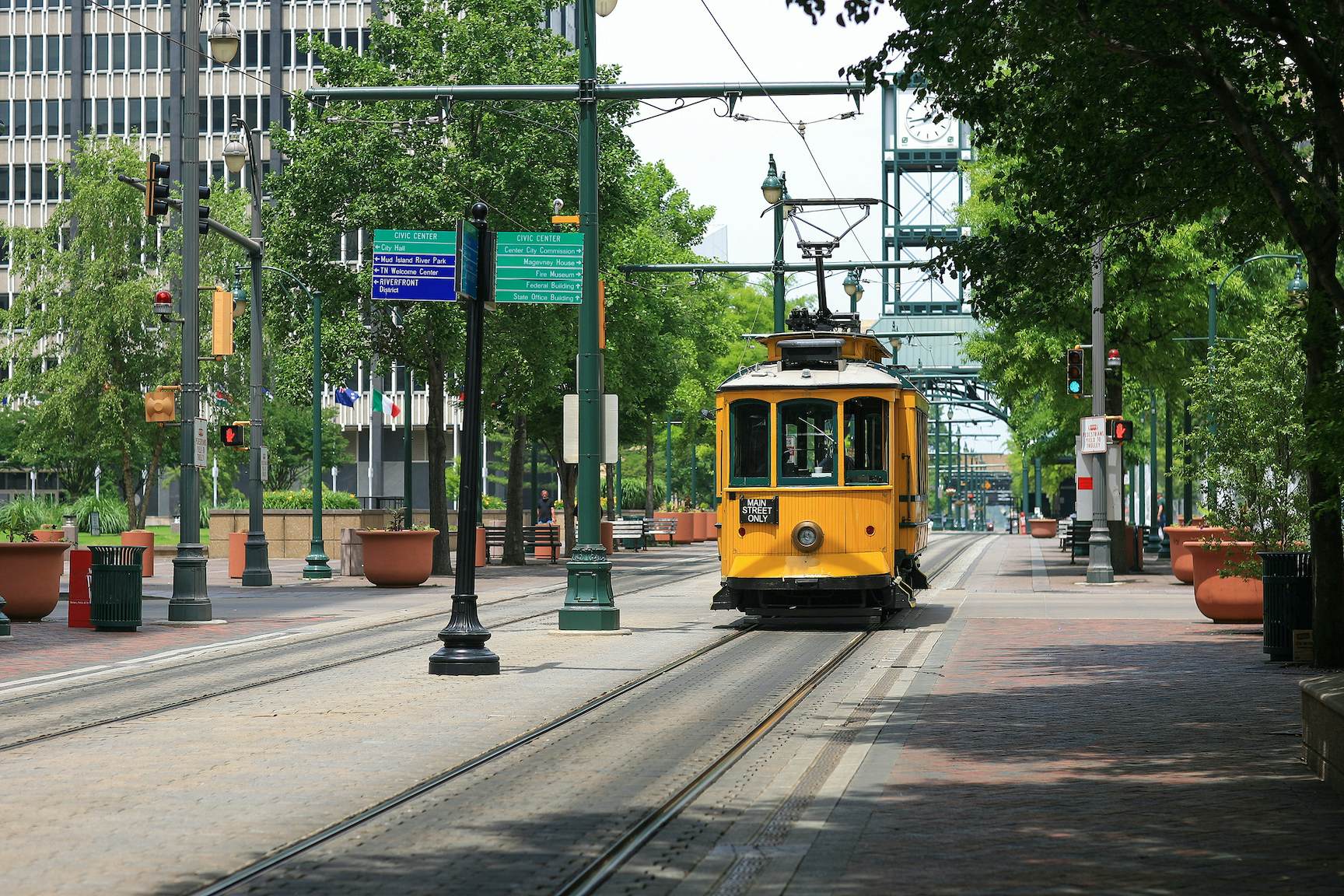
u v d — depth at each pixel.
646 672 21.56
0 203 132.88
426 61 48.34
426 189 46.59
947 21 15.30
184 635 28.09
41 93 132.50
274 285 49.91
